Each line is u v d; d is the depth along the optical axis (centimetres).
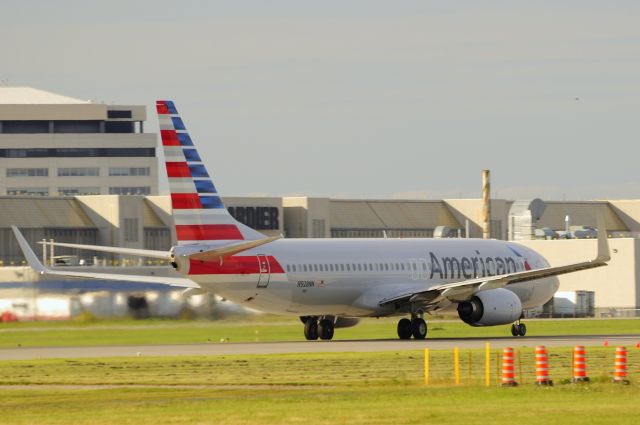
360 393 14250
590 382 15375
